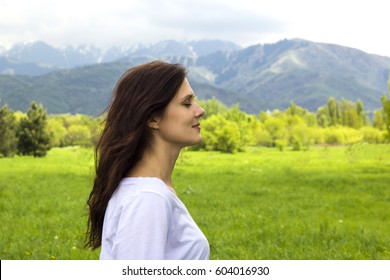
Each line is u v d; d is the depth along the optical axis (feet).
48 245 27.71
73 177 83.20
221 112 327.88
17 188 64.18
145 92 6.80
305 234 32.83
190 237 6.75
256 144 261.03
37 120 175.42
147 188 6.55
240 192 62.90
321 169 109.60
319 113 385.29
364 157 146.41
